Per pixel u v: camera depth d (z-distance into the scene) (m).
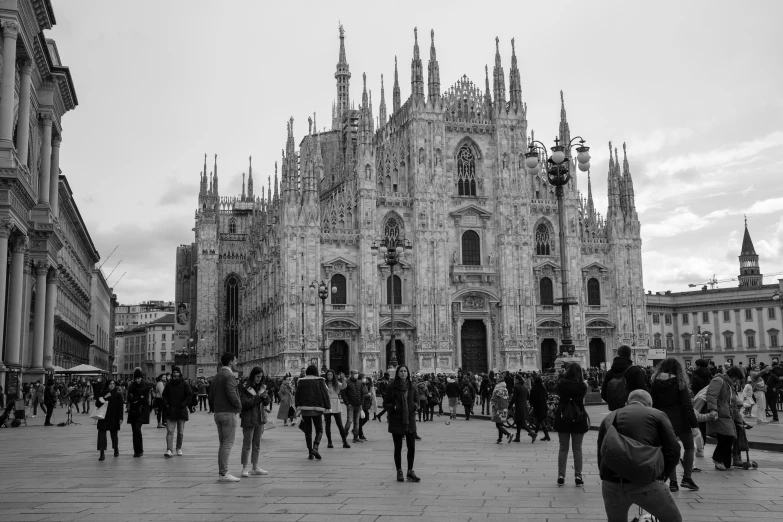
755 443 29.17
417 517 15.95
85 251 144.25
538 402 33.12
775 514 16.25
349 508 17.00
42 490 19.86
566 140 109.69
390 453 29.61
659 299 155.88
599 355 111.69
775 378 40.22
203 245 157.00
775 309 143.88
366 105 102.50
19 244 57.09
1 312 51.09
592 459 27.06
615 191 113.19
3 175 50.34
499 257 106.12
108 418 27.62
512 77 109.50
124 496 18.81
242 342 148.25
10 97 51.34
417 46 105.19
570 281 108.69
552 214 110.75
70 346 119.12
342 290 100.88
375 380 88.75
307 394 27.30
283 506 17.28
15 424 48.91
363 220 100.75
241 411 22.88
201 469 24.48
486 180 107.94
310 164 101.00
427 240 102.88
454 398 51.56
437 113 105.06
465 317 104.81
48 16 59.88
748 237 193.38
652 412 12.34
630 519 16.00
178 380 28.77
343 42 144.38
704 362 25.77
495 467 24.69
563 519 15.78
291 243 98.19
